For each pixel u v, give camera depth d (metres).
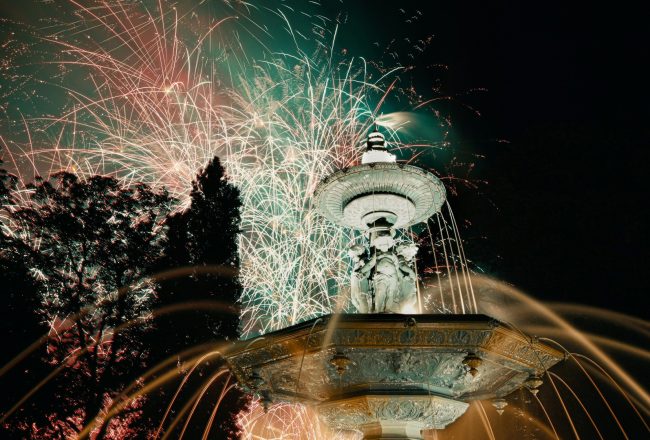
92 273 14.52
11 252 13.01
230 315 15.97
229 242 16.88
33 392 11.72
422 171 6.12
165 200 15.90
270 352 5.32
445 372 5.36
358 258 6.07
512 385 6.24
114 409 13.36
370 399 5.40
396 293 5.82
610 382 11.26
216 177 17.92
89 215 14.20
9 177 13.84
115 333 14.09
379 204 6.44
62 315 13.55
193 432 14.27
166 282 15.34
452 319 4.86
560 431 11.81
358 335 4.86
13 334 11.73
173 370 14.65
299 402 6.34
